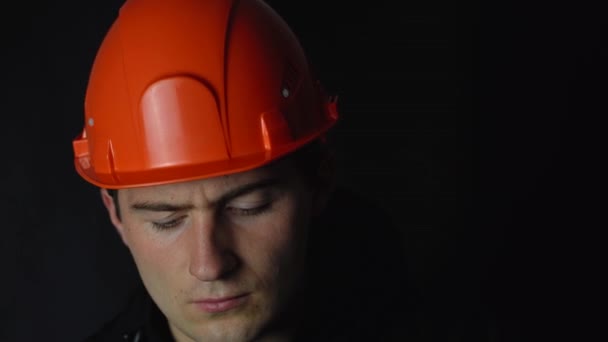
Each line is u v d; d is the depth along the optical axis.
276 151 1.05
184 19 1.07
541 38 2.63
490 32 2.65
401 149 2.70
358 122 2.70
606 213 2.62
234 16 1.10
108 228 2.64
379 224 1.57
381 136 2.70
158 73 1.04
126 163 1.08
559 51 2.62
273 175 1.03
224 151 1.03
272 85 1.09
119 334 1.36
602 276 2.62
